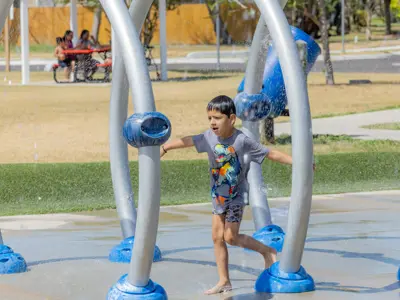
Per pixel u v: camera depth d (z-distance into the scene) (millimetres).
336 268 7230
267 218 8125
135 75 5566
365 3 71750
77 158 15930
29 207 11203
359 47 57375
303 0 39938
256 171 8320
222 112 6219
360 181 13422
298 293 6254
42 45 59438
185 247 8383
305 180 6020
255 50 7773
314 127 20328
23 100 26062
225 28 61438
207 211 10844
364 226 9500
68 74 33719
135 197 12188
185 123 21031
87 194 12273
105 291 6473
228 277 6402
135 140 5469
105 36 60500
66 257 7898
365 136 18562
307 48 14695
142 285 5859
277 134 18719
